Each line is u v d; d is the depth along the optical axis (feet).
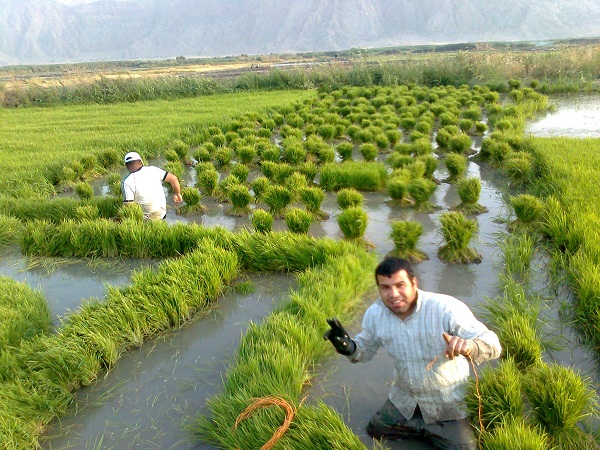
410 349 5.97
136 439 7.32
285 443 6.51
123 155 24.86
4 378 8.34
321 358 8.71
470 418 6.89
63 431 7.59
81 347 8.92
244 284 11.62
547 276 11.14
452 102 33.58
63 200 17.08
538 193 15.70
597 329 8.50
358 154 24.79
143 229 14.06
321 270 11.33
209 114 34.71
